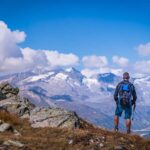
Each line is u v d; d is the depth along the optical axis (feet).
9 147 56.90
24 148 57.47
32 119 81.66
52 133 69.92
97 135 67.21
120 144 64.03
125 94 74.38
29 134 70.85
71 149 59.77
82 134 66.03
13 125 76.84
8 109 97.81
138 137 70.18
